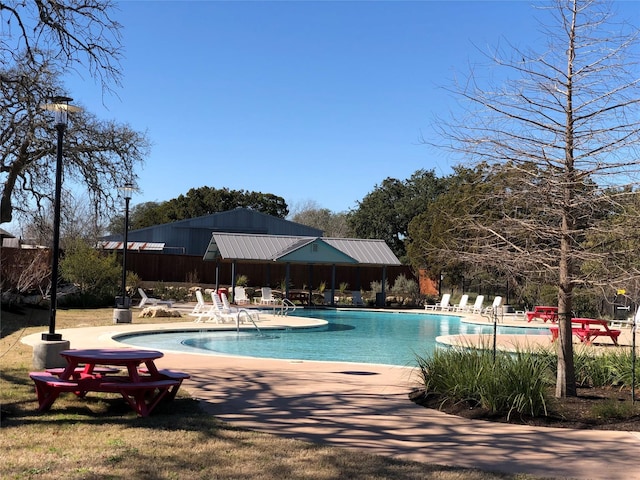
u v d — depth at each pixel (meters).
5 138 13.06
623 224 8.10
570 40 8.49
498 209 8.88
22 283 21.55
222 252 35.16
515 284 8.98
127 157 19.47
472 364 8.89
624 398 9.16
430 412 8.11
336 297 39.28
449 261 9.79
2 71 11.29
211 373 11.02
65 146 16.38
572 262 8.63
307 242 35.31
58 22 10.00
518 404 7.80
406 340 20.69
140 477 5.09
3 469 5.19
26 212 17.78
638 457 6.13
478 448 6.41
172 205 71.44
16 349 13.22
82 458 5.57
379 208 59.12
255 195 74.62
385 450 6.23
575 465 5.84
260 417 7.57
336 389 9.64
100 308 27.75
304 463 5.64
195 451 5.90
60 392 7.86
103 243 46.31
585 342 17.66
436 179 58.78
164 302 30.17
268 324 23.14
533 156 8.40
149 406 7.66
